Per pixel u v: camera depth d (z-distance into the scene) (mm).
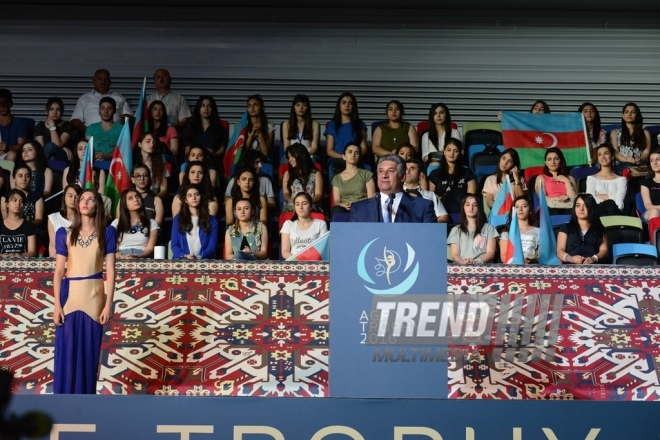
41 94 14570
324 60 14750
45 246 10938
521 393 8805
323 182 11914
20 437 5129
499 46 14844
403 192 8820
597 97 14781
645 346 9164
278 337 9141
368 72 14742
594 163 13258
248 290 9469
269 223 11758
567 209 11852
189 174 11172
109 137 12711
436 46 14820
